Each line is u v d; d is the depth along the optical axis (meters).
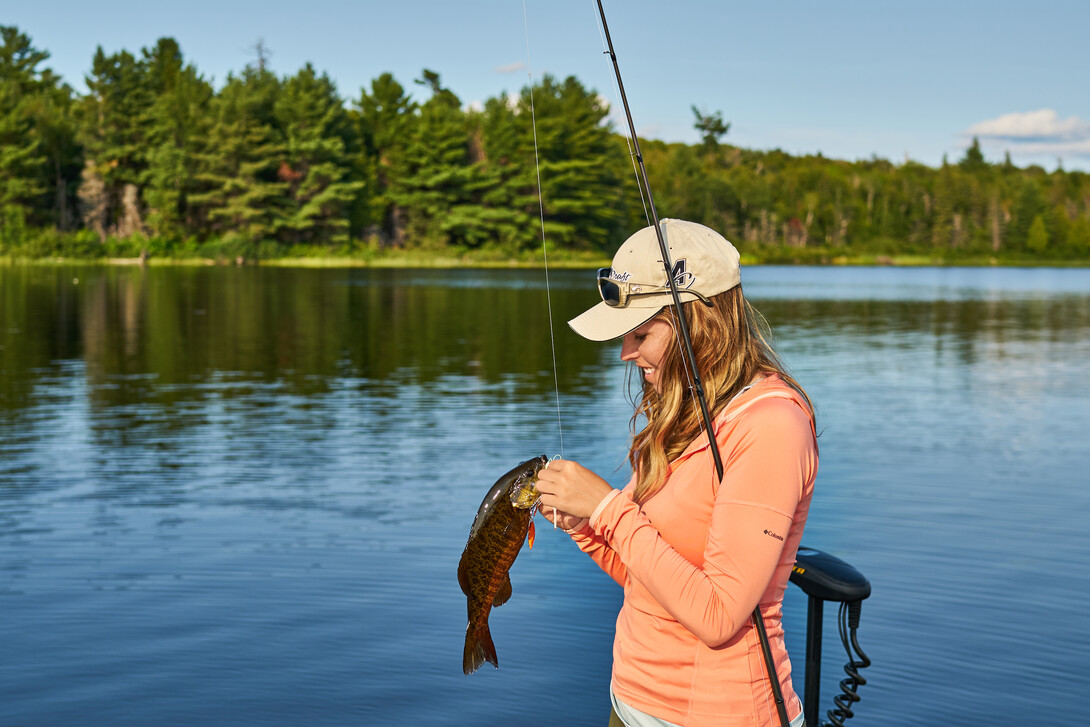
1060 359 18.72
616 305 1.96
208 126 84.56
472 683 4.46
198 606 5.49
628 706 1.95
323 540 6.76
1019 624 5.20
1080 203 154.00
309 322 26.80
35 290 40.91
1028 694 4.34
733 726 1.85
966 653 4.82
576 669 4.64
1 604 5.50
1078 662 4.70
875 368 17.17
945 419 11.89
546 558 6.33
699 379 1.87
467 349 20.16
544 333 23.91
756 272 87.31
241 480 8.62
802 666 4.66
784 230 128.12
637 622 1.96
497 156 88.25
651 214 2.02
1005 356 19.23
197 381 15.28
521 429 11.04
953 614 5.35
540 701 4.31
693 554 1.89
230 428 11.21
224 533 6.96
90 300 34.97
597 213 89.38
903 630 5.12
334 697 4.35
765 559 1.77
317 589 5.75
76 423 11.50
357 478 8.68
